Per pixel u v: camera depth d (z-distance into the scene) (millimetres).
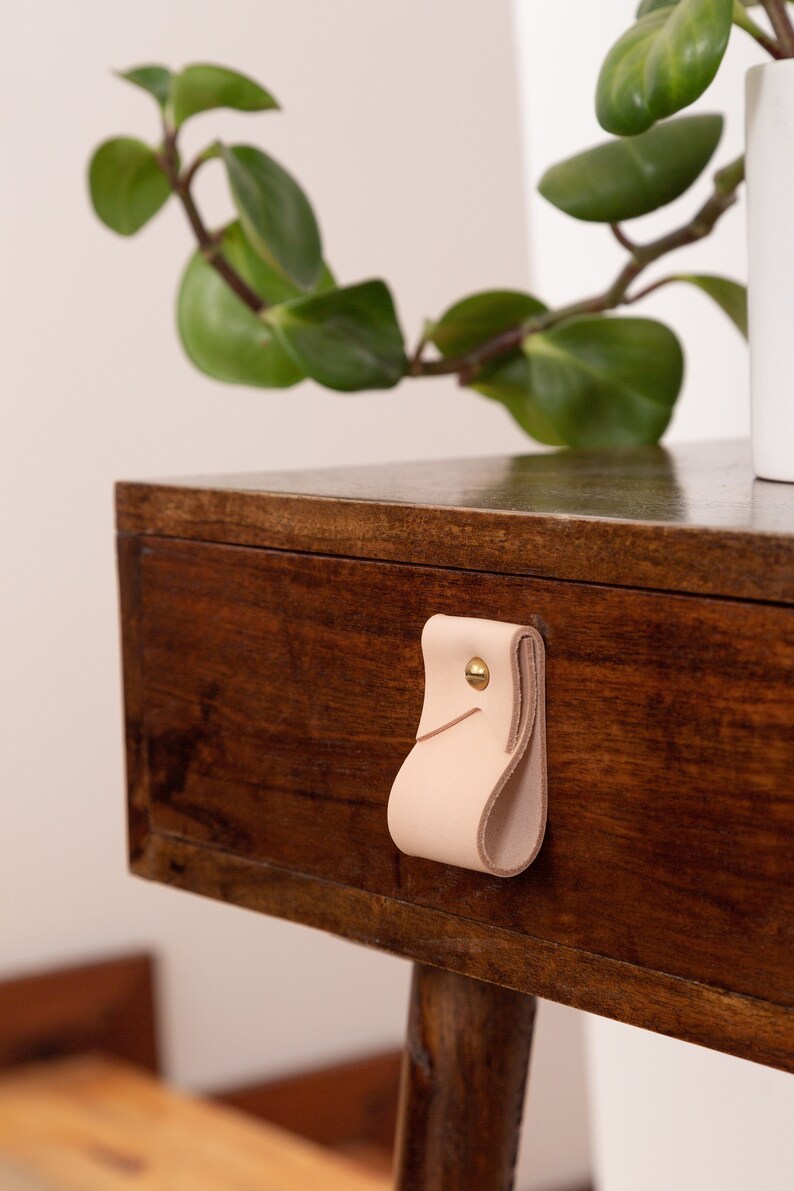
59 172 1860
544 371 983
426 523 716
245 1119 1799
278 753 774
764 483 763
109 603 1915
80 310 1878
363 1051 2055
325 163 1974
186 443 1945
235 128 1925
